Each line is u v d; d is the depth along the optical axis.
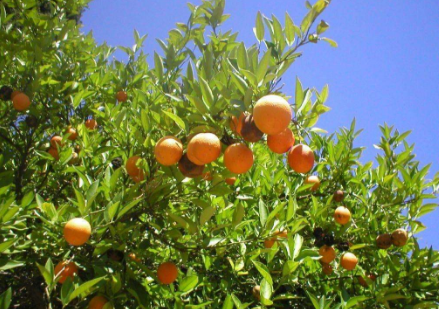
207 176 1.22
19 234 1.32
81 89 2.08
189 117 1.12
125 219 1.27
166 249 1.56
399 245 1.67
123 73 2.25
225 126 1.12
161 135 1.33
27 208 1.25
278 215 1.46
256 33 1.23
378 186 1.89
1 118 1.95
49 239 1.31
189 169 1.09
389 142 1.97
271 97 0.95
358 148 2.01
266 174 1.70
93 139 1.78
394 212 1.88
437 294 1.62
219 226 1.28
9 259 1.20
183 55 1.58
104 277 1.04
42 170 1.95
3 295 0.92
